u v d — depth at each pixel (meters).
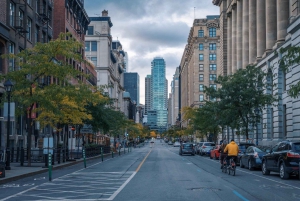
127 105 160.88
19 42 38.22
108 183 18.97
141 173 24.48
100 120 44.81
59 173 25.09
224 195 14.77
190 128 87.62
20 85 27.03
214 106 41.06
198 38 127.38
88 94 30.69
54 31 55.97
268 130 47.75
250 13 57.62
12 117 24.58
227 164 24.23
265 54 48.66
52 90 27.17
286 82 42.16
